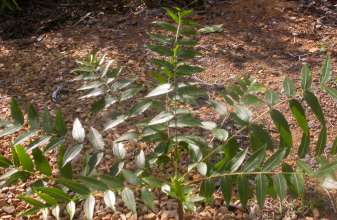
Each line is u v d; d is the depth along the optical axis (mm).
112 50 4035
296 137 2947
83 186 1759
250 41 4098
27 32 4555
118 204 2525
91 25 4547
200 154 1987
